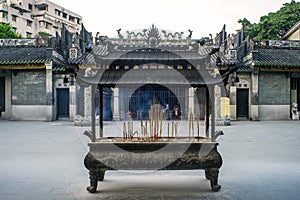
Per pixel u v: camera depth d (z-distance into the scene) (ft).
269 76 97.35
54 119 94.94
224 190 22.85
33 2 222.28
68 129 67.92
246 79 96.78
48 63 91.97
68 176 26.84
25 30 208.64
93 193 22.30
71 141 48.42
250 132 61.72
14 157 35.19
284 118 97.86
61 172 28.22
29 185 24.17
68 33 108.17
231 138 51.98
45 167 30.22
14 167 30.19
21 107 95.20
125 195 21.83
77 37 86.53
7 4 203.21
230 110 95.71
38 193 22.26
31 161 32.99
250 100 96.94
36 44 100.53
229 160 33.22
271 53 101.55
